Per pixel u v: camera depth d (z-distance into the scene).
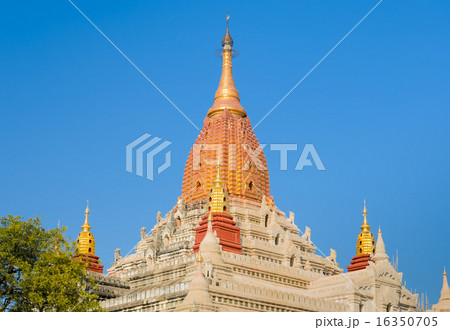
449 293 122.50
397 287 119.12
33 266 85.88
